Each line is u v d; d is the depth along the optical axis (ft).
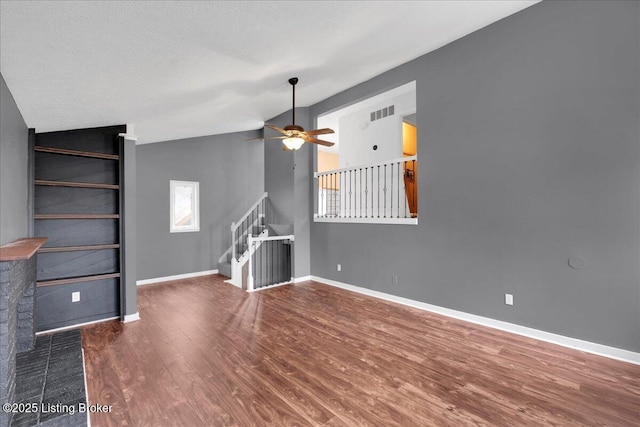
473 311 11.76
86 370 8.30
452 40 12.18
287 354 9.21
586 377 7.84
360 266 16.19
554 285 9.85
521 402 6.86
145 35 6.66
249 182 23.99
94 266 12.26
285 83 13.47
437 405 6.77
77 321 11.78
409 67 13.78
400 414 6.48
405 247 14.10
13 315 5.86
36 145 11.17
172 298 15.39
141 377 7.95
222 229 22.43
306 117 18.81
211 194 21.91
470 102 11.79
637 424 6.15
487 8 10.05
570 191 9.52
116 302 12.61
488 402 6.88
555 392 7.22
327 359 8.89
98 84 8.29
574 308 9.48
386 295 14.92
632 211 8.52
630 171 8.55
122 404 6.82
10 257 5.15
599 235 9.04
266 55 9.82
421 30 10.91
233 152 23.16
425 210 13.30
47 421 5.73
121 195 12.37
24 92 7.70
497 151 11.08
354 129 22.12
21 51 5.98
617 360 8.68
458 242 12.21
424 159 13.30
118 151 12.71
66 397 6.51
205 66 9.19
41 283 10.71
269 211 20.72
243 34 8.06
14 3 4.70
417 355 9.11
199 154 21.40
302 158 19.02
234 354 9.22
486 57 11.30
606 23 8.87
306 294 15.93
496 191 11.12
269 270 19.97
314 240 18.97
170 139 19.84
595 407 6.67
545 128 9.98
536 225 10.20
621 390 7.27
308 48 10.24
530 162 10.30
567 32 9.53
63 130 11.66
